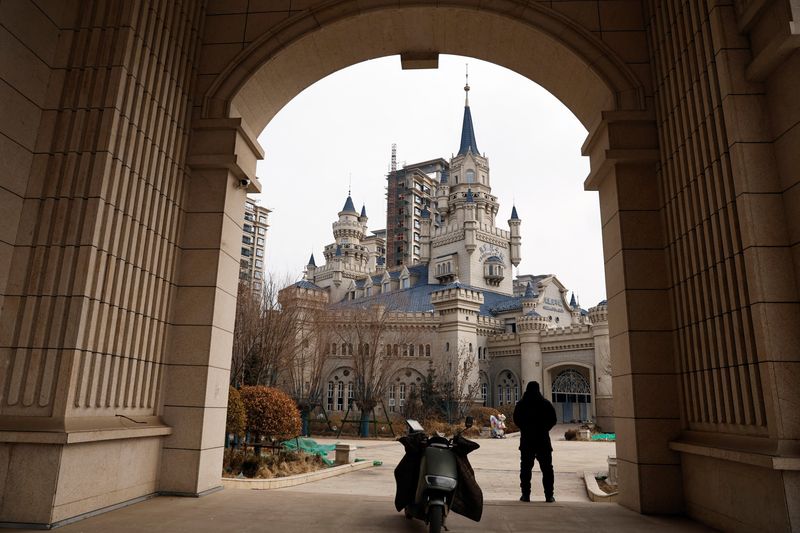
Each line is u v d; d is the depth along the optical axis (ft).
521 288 274.98
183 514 16.24
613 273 21.94
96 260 16.22
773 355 13.60
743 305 14.82
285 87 25.64
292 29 23.58
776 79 14.90
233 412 33.53
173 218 21.08
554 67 24.62
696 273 17.84
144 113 18.76
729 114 15.40
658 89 21.27
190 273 21.48
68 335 15.29
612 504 20.72
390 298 176.35
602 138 22.36
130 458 17.80
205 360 20.59
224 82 23.09
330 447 58.44
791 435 13.11
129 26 17.83
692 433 17.89
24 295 15.78
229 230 22.76
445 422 118.73
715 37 16.24
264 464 34.71
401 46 25.76
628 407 19.94
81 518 15.17
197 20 23.22
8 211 15.93
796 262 13.99
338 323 117.91
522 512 18.34
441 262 213.87
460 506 15.02
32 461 14.33
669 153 20.11
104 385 16.57
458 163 237.25
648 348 19.79
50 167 16.84
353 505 18.61
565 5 23.16
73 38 18.01
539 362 160.56
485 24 24.12
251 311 68.54
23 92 16.48
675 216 19.54
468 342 157.79
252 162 24.84
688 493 18.04
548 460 22.09
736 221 15.31
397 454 61.87
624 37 22.71
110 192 16.76
